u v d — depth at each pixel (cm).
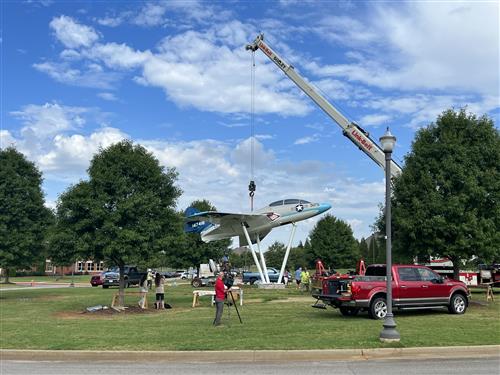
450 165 2075
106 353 1088
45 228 2936
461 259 2145
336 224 5969
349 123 3061
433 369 933
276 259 8744
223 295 1529
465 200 2028
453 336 1236
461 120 2173
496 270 3178
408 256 2244
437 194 2078
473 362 1002
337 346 1109
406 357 1061
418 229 2119
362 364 991
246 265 9431
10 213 2853
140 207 2116
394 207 2280
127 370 955
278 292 3272
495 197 2062
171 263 5234
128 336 1296
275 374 898
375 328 1394
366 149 2977
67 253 2114
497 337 1223
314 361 1030
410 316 1734
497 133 2155
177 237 2236
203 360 1059
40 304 2453
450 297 1794
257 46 3462
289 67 3338
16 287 4431
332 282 1794
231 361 1043
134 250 2084
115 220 2062
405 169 2241
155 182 2219
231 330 1378
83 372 938
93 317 1844
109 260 2172
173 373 920
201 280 4391
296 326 1448
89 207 2061
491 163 2114
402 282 1731
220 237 4225
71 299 2791
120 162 2153
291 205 3944
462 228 2028
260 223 3947
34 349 1127
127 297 2944
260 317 1733
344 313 1802
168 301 2656
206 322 1595
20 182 2900
